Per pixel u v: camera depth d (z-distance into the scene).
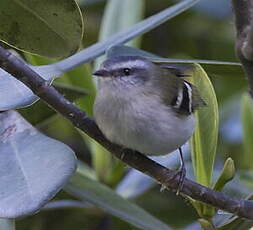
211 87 2.50
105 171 2.60
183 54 2.73
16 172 2.46
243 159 2.65
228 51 2.72
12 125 2.48
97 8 2.72
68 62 2.50
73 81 2.59
